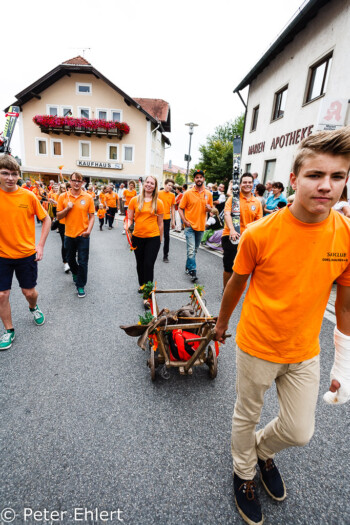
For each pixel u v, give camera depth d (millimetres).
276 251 1235
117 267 6352
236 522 1583
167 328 2480
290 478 1828
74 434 2082
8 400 2373
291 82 10492
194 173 5059
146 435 2092
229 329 3662
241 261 1362
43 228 3289
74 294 4664
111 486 1745
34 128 28031
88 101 27391
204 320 2641
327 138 987
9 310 3154
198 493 1722
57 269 6016
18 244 3014
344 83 7656
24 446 1979
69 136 28266
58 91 27188
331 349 3268
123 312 4059
